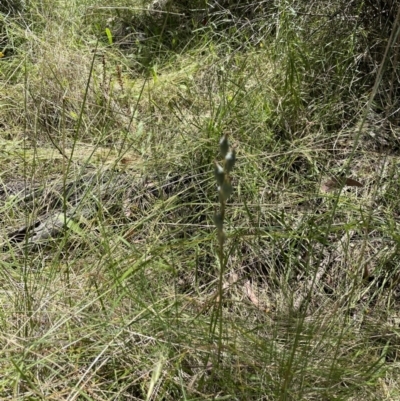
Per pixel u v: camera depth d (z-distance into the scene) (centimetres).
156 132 260
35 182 239
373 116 260
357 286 185
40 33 352
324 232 207
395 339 178
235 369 160
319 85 278
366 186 230
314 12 312
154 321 169
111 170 230
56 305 177
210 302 164
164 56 340
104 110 279
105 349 155
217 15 359
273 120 263
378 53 279
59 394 149
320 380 158
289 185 235
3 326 171
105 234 191
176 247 196
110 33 335
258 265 206
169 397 157
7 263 194
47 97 290
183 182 235
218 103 279
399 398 159
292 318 177
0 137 271
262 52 300
